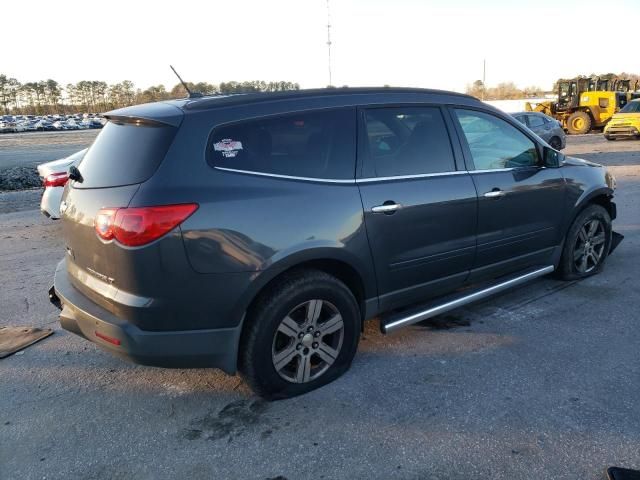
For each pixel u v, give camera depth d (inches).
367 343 153.7
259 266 113.0
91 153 126.5
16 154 989.2
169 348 110.4
